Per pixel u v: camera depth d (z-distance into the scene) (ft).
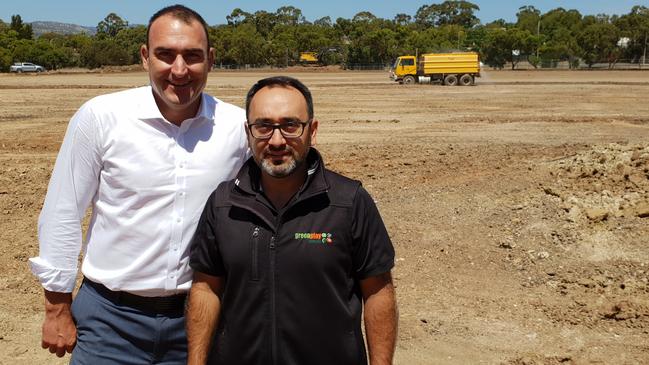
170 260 9.60
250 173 8.89
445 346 16.98
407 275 21.68
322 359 8.63
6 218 28.27
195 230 9.66
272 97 8.52
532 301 19.57
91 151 9.49
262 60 346.74
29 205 30.40
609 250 22.41
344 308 8.66
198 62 9.37
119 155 9.40
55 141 49.49
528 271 21.66
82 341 9.98
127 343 9.86
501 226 25.48
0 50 273.13
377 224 8.84
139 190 9.43
